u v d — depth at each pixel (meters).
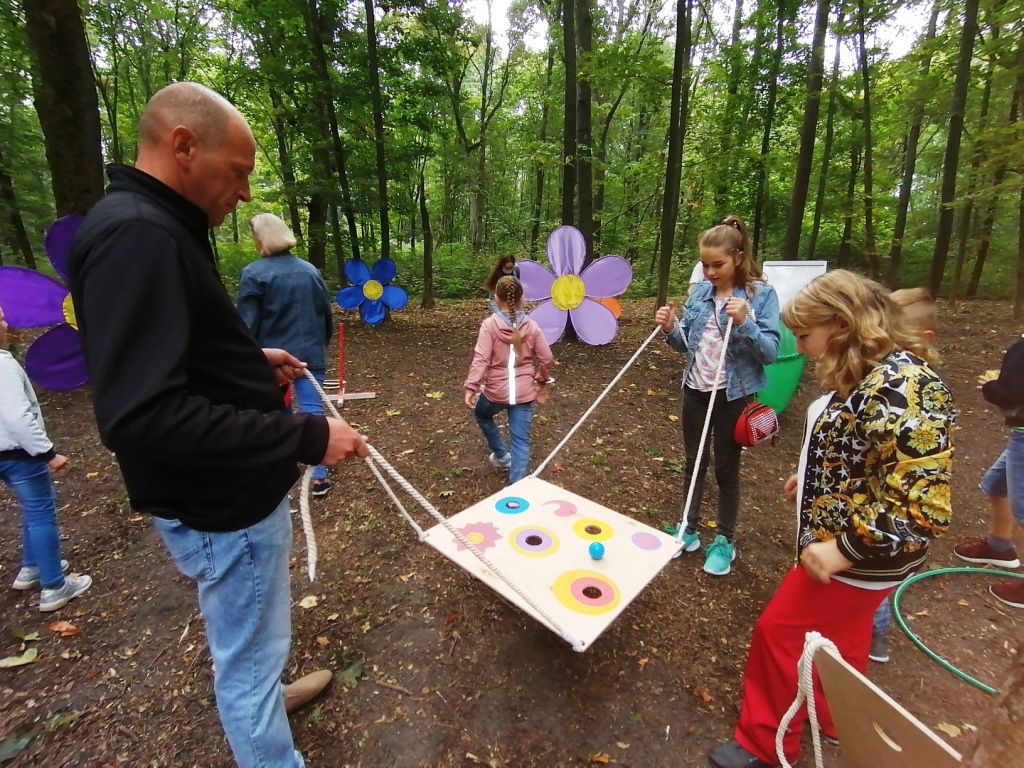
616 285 6.83
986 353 7.64
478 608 2.61
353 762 1.85
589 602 1.92
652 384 6.18
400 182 11.44
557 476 3.96
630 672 2.26
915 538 1.35
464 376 6.55
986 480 3.04
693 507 3.05
